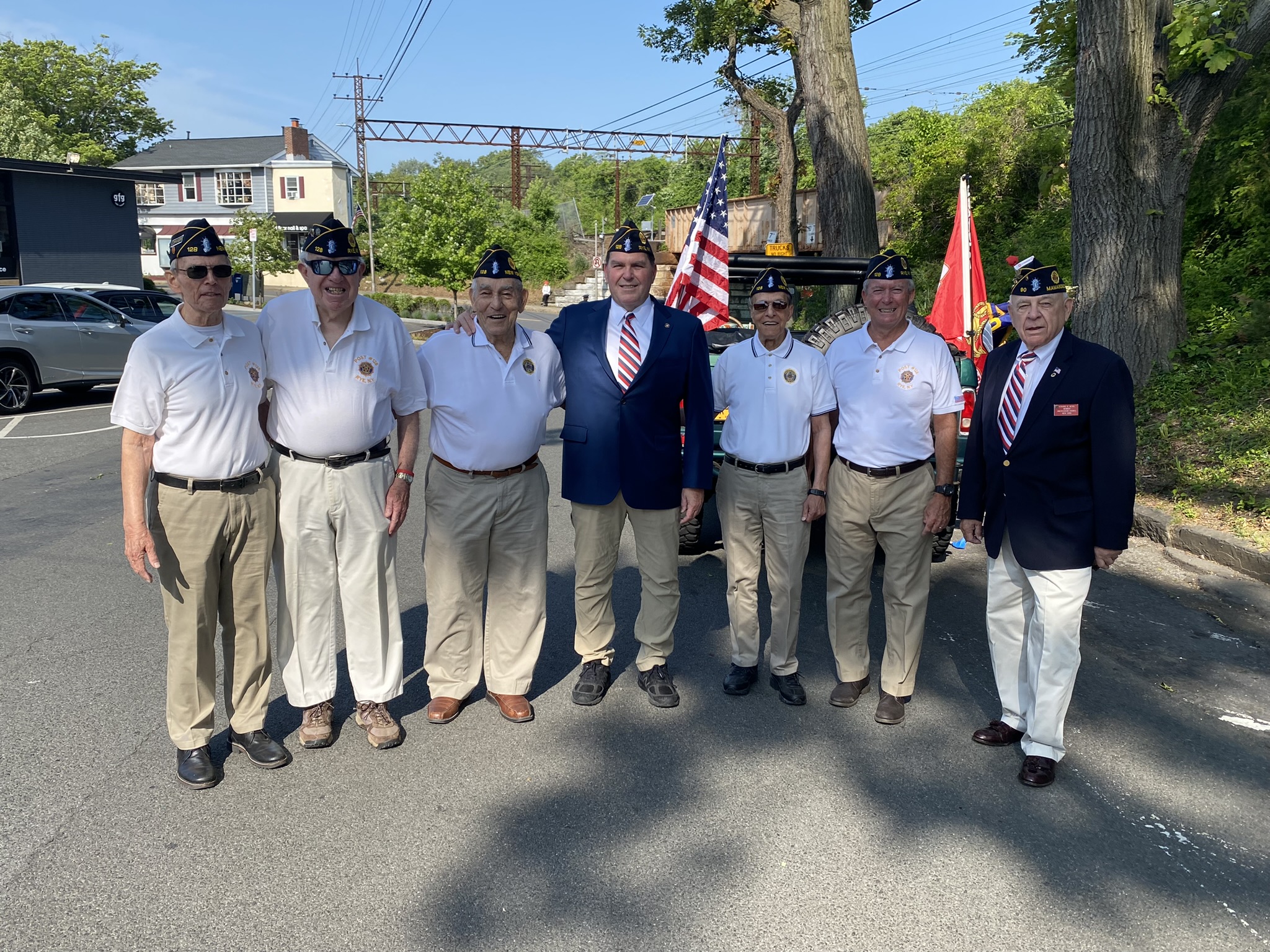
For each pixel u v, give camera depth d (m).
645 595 4.07
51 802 3.17
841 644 4.05
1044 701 3.39
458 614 3.81
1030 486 3.42
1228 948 2.54
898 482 3.79
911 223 19.23
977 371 6.13
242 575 3.33
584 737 3.74
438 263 32.84
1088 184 8.04
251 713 3.48
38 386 12.52
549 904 2.69
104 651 4.46
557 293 44.97
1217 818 3.18
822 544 6.52
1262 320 8.16
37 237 21.28
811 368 3.93
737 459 4.04
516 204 47.06
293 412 3.36
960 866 2.90
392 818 3.12
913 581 3.86
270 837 3.00
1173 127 7.78
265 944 2.50
